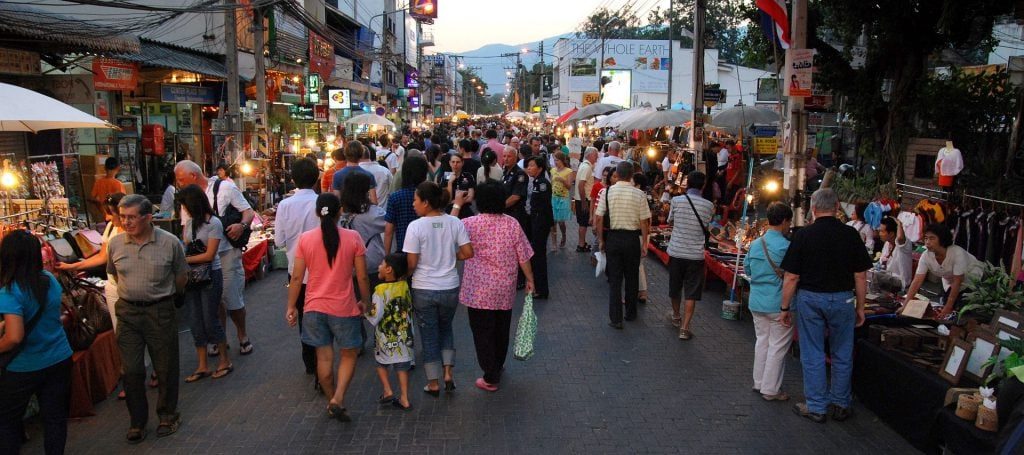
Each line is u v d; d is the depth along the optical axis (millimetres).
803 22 8594
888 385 5328
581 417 5367
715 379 6250
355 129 31000
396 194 6566
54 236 6488
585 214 12172
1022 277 7418
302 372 6289
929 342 5410
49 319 4246
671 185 14578
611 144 11805
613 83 55594
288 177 16969
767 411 5566
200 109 18438
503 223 5719
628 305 8008
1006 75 12594
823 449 4922
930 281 7938
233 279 6473
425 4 35406
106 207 5863
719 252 9953
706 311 8539
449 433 5051
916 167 12727
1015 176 10609
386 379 5535
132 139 14703
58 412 4379
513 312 8438
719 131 22047
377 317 5406
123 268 4805
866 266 5289
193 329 6000
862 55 17031
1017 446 3646
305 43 24906
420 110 53531
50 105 5938
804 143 8836
